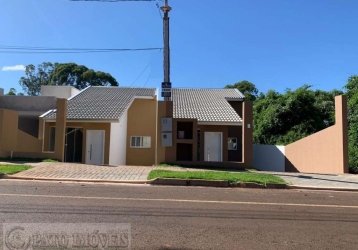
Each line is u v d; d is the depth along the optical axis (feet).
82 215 21.11
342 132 50.52
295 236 18.42
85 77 156.35
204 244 16.56
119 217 20.97
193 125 53.31
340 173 49.42
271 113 86.43
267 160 76.79
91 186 33.19
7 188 30.25
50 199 25.61
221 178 37.32
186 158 55.42
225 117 65.51
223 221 21.03
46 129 63.67
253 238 17.80
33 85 173.99
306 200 29.48
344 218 22.89
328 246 16.90
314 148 58.90
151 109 72.79
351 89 69.62
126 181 36.81
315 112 86.99
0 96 76.43
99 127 62.64
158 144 52.95
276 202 27.99
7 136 53.36
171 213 22.53
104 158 61.93
